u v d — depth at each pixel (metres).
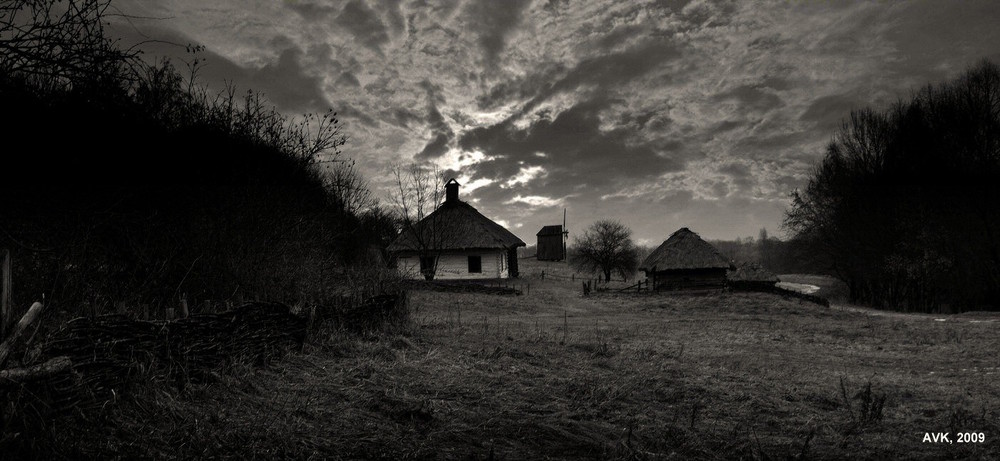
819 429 5.61
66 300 4.81
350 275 11.59
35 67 4.13
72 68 4.24
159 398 4.25
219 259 7.03
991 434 5.51
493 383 6.66
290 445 4.00
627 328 16.33
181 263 6.50
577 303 27.73
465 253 39.12
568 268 68.94
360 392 5.55
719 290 30.91
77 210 5.27
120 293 5.89
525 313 21.88
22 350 3.51
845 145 41.19
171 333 4.85
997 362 10.88
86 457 3.30
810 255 45.28
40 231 5.05
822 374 9.30
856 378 8.93
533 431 5.02
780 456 4.71
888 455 4.83
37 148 4.92
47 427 3.36
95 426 3.64
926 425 5.87
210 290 6.95
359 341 7.88
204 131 7.16
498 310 21.77
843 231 39.53
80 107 5.17
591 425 5.36
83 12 4.14
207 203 7.07
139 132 5.99
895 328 17.44
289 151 8.45
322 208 11.16
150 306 6.09
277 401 4.94
